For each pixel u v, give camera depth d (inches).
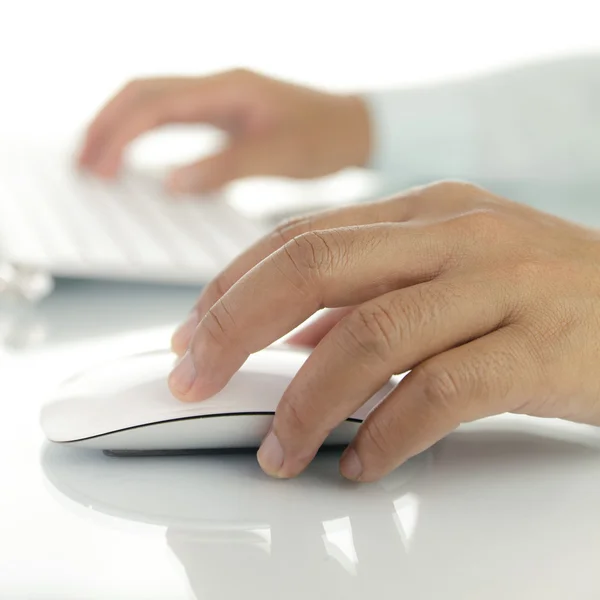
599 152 56.8
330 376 17.7
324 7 79.7
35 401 21.8
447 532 16.1
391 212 22.7
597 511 17.1
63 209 37.1
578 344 18.8
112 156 47.5
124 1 75.7
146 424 18.4
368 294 19.2
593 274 20.2
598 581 14.5
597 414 19.5
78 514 16.3
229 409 18.6
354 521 16.5
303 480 18.3
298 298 18.6
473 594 14.0
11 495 17.0
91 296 32.1
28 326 28.2
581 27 81.4
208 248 33.6
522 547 15.6
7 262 29.9
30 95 74.6
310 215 22.6
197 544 15.4
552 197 56.3
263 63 80.0
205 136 71.3
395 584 14.2
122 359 20.5
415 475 18.7
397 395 17.9
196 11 77.7
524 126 57.0
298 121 54.3
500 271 19.6
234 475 18.4
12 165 45.1
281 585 14.1
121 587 13.8
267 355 20.4
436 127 56.9
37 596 13.5
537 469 19.1
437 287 18.7
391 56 81.1
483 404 17.7
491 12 81.0
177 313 30.3
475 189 23.9
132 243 33.0
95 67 75.6
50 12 74.3
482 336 18.6
